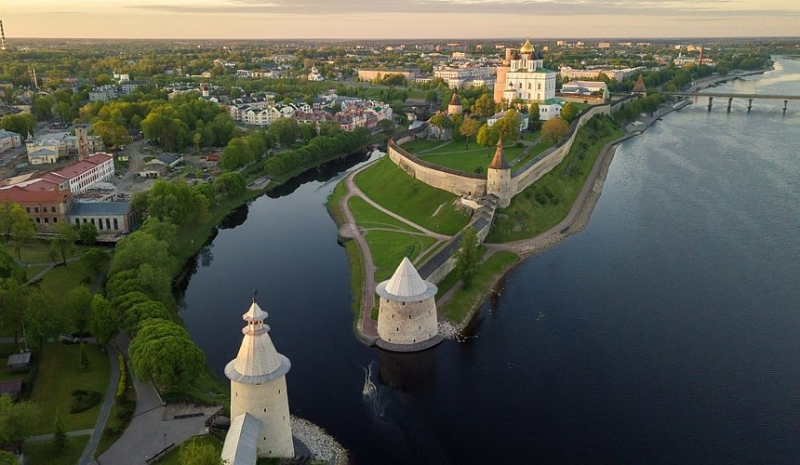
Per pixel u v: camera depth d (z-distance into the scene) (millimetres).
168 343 105312
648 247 181750
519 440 103188
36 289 125188
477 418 108688
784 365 120938
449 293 151375
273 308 148250
